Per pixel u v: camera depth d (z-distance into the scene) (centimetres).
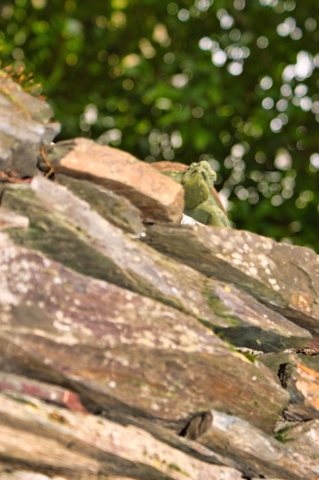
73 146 350
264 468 340
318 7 1034
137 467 303
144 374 315
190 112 938
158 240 363
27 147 331
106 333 307
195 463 318
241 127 1059
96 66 1070
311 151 1058
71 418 292
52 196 323
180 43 1074
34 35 1009
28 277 301
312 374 371
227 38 1002
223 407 336
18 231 317
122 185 351
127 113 1031
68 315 303
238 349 373
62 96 1077
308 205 1037
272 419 351
